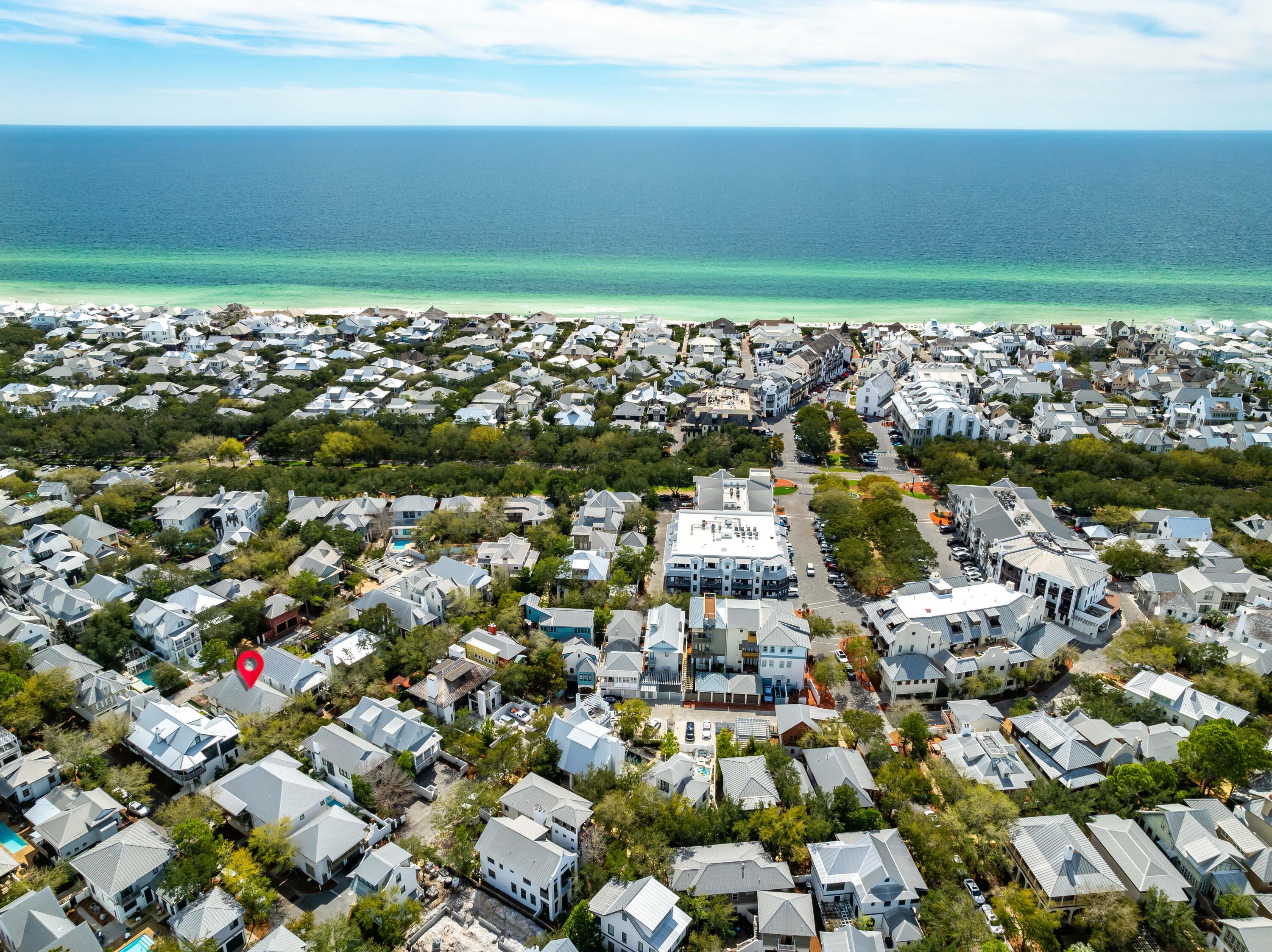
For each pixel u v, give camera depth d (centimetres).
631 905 10069
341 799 12219
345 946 9744
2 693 13662
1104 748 13250
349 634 16062
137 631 16188
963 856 11506
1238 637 16150
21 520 19762
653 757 13638
